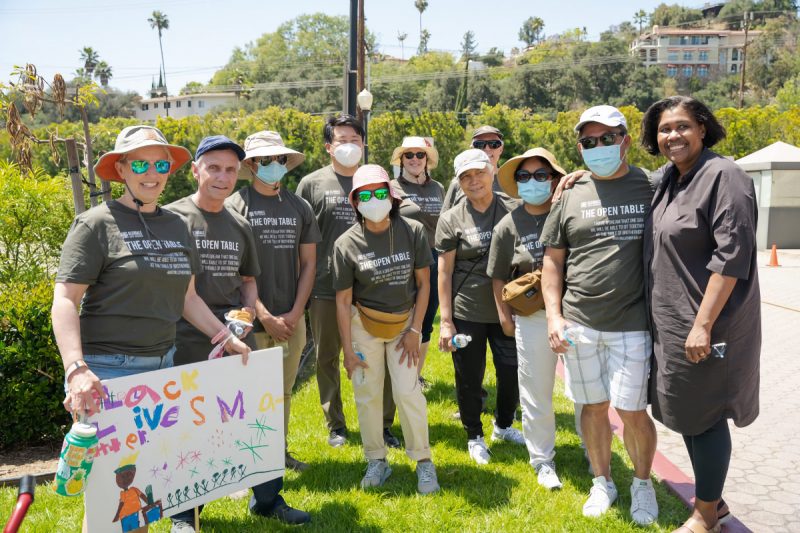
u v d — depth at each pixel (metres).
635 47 126.62
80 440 2.44
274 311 4.17
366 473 4.08
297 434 4.96
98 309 2.78
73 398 2.50
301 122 25.83
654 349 3.29
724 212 2.97
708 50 123.31
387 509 3.68
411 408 3.92
